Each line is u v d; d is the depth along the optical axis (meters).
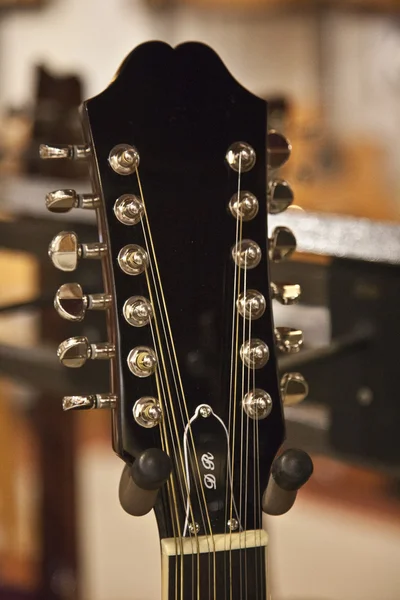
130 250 0.57
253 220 0.61
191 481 0.59
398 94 1.82
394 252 0.76
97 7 1.98
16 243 0.92
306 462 0.57
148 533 1.80
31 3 1.92
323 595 1.55
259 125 0.61
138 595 1.59
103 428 2.09
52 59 1.97
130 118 0.58
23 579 1.45
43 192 0.96
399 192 1.82
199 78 0.60
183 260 0.59
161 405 0.58
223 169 0.60
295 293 0.62
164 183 0.59
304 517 1.80
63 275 0.91
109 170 0.58
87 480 1.97
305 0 1.85
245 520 0.60
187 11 1.97
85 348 0.57
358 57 1.87
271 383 0.61
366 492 1.86
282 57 1.93
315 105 1.90
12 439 1.59
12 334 1.24
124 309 0.57
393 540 1.71
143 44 0.59
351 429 0.81
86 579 1.61
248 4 1.89
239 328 0.60
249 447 0.60
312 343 1.00
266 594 0.59
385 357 0.79
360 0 1.81
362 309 0.79
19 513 1.58
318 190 1.60
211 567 0.59
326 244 0.79
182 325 0.59
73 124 1.12
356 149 1.81
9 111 1.15
